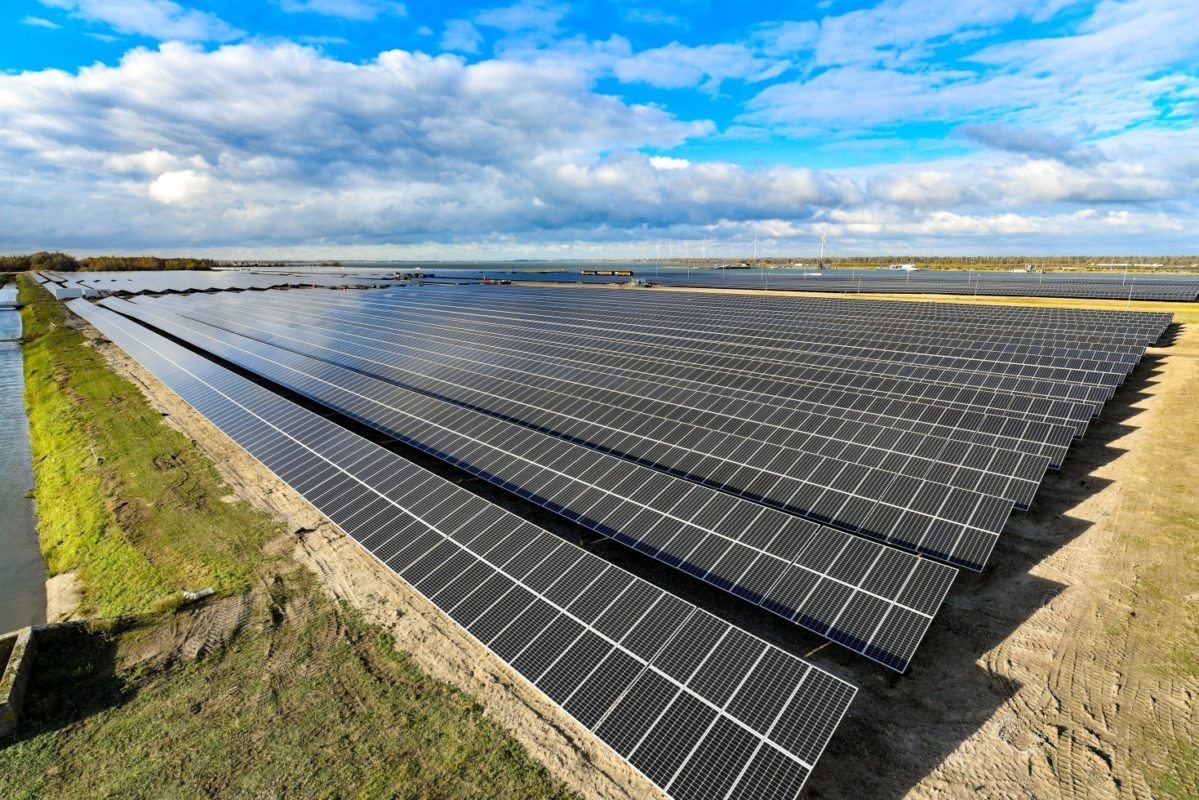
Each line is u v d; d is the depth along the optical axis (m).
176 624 16.69
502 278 172.12
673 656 12.86
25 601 21.08
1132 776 11.36
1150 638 14.86
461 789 11.39
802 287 111.06
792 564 15.96
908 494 19.45
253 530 22.08
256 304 95.44
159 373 45.97
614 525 18.97
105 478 28.36
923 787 11.38
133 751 12.51
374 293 111.88
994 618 16.05
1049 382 31.16
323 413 37.62
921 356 39.25
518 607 14.91
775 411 26.92
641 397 30.78
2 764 12.24
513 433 26.02
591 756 12.03
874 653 13.45
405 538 18.39
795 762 10.50
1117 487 22.81
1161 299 70.56
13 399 51.03
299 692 14.02
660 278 156.38
